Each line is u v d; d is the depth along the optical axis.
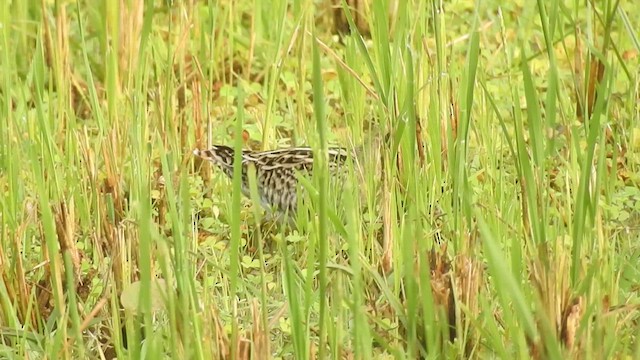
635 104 13.70
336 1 16.81
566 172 10.77
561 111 12.05
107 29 14.30
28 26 16.34
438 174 11.57
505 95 14.39
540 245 8.90
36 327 10.52
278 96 15.00
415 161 11.21
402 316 9.48
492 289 10.22
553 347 8.01
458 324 9.19
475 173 12.31
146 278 8.13
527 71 9.45
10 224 11.10
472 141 13.39
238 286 10.84
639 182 12.54
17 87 14.20
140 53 12.49
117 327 9.25
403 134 11.52
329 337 9.20
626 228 10.99
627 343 9.05
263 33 16.44
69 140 12.44
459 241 10.35
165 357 9.49
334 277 9.99
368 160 11.55
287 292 8.87
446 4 16.56
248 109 14.89
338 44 16.36
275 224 12.70
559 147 13.21
